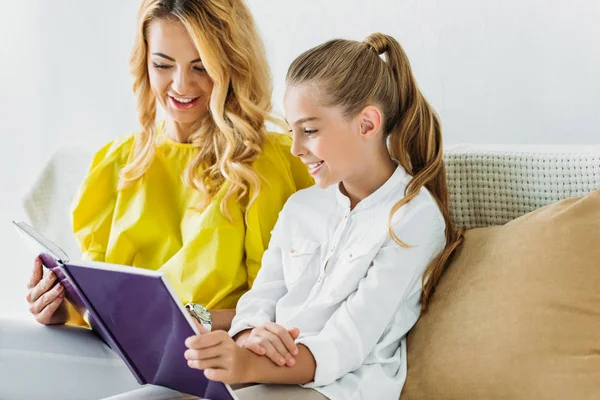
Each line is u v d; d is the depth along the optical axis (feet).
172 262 4.89
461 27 5.23
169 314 3.32
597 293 3.67
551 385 3.59
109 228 5.24
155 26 4.86
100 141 7.40
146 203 5.08
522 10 4.97
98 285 3.53
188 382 3.65
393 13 5.51
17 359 4.26
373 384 3.86
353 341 3.86
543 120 5.00
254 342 3.70
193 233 4.87
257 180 4.87
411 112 4.30
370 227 4.20
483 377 3.73
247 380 3.56
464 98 5.30
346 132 4.11
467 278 4.02
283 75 6.17
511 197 4.41
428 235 4.12
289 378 3.71
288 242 4.55
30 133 7.51
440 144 4.36
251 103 5.03
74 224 5.27
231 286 4.82
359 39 5.73
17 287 7.60
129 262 5.10
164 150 5.19
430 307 4.11
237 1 5.03
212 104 4.91
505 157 4.46
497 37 5.09
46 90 7.45
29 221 5.81
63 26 7.33
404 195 4.19
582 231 3.80
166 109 5.04
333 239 4.34
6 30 7.45
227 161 4.91
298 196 4.65
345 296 4.13
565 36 4.84
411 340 4.10
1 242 7.58
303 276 4.41
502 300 3.83
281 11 6.08
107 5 7.17
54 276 4.42
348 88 4.07
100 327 3.90
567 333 3.65
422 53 5.42
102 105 7.35
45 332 4.46
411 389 3.95
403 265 4.03
